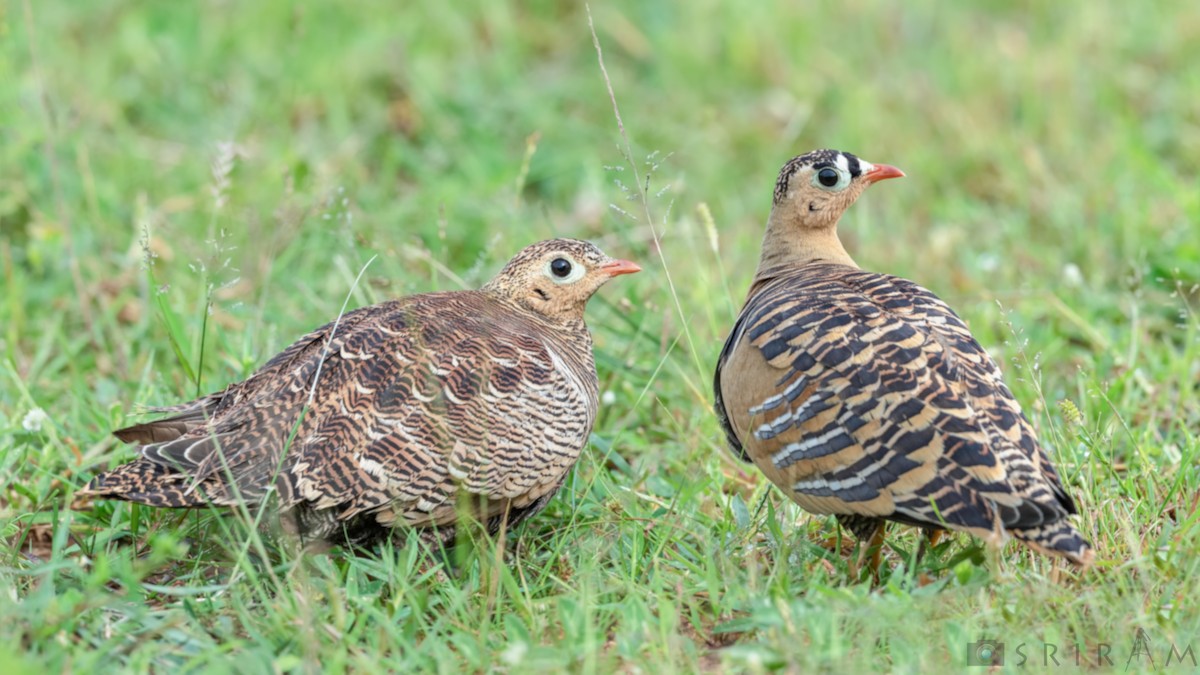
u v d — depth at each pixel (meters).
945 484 8.23
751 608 8.43
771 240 11.07
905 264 14.56
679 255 14.29
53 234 13.66
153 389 11.36
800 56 18.19
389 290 12.64
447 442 9.02
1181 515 9.41
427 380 9.16
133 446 10.46
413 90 17.05
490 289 10.55
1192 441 10.07
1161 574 8.61
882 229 15.49
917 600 8.29
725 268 14.27
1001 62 17.98
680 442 11.35
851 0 19.05
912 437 8.38
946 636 7.93
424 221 14.73
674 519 9.77
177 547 9.16
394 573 8.81
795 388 8.80
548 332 10.17
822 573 8.91
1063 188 15.77
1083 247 14.54
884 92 17.69
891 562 9.44
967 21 19.11
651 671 7.83
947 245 14.87
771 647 7.85
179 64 16.95
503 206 14.79
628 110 17.30
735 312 13.05
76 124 14.97
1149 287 13.58
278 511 8.94
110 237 13.95
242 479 8.98
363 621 8.35
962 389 8.56
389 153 15.96
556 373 9.50
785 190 10.92
